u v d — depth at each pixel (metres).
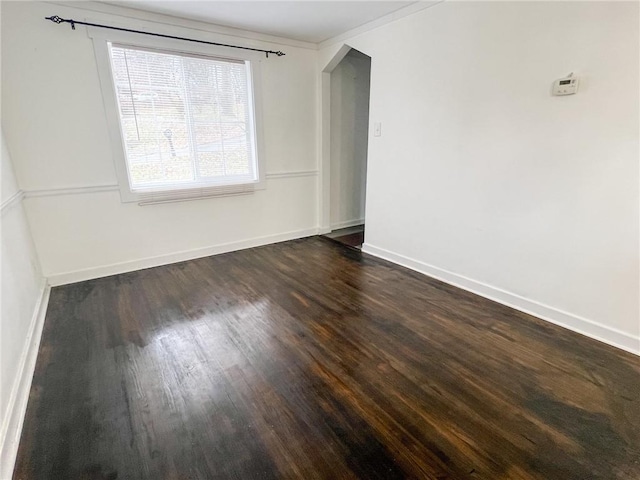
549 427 1.44
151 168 3.20
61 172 2.75
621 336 1.99
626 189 1.86
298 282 2.97
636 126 1.77
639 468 1.26
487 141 2.46
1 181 2.07
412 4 2.73
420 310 2.46
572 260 2.14
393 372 1.80
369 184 3.57
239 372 1.80
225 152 3.59
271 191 3.97
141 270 3.23
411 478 1.23
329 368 1.83
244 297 2.68
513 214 2.39
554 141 2.10
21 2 2.40
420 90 2.86
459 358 1.91
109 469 1.27
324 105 4.05
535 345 2.03
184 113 3.25
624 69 1.77
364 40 3.27
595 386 1.68
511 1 2.15
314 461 1.30
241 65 3.48
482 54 2.37
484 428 1.44
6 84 2.44
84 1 2.59
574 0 1.88
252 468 1.27
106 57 2.75
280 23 3.19
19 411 1.49
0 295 1.65
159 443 1.38
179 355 1.95
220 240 3.72
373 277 3.07
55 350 2.00
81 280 2.98
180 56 3.11
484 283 2.68
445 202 2.85
